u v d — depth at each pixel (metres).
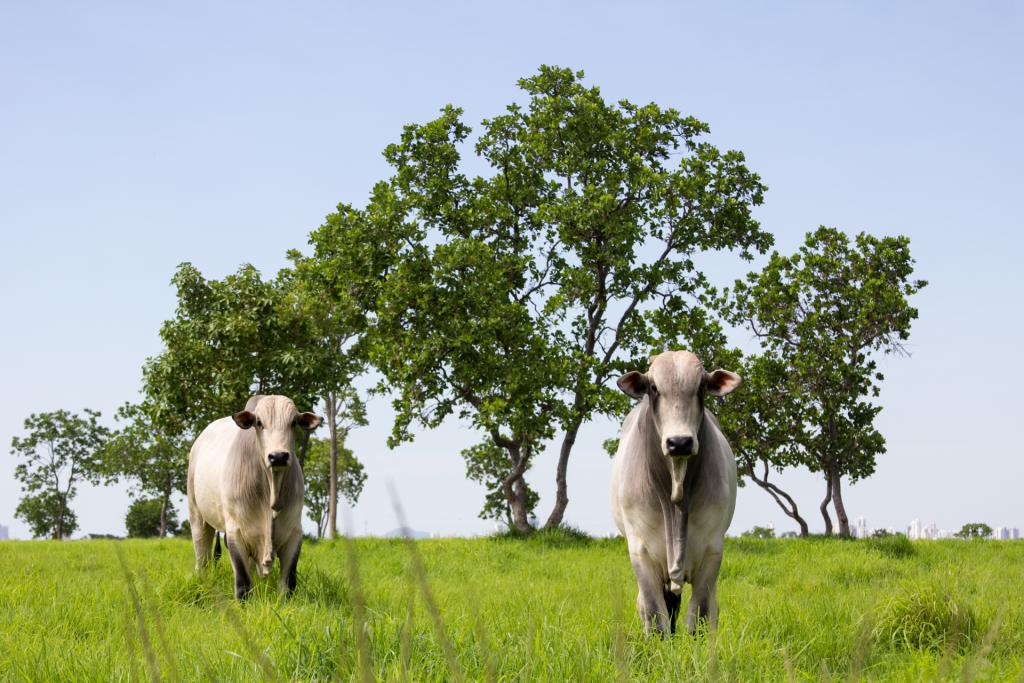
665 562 7.09
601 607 7.78
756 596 9.52
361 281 29.47
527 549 18.97
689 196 28.50
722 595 9.70
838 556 16.50
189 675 4.73
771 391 35.78
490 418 27.50
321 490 55.41
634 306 30.14
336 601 8.60
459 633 5.31
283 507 9.69
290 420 9.77
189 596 8.78
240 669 4.68
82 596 8.32
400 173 30.08
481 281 28.56
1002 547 20.11
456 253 28.20
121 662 5.02
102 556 15.41
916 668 5.38
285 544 9.88
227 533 9.91
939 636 6.39
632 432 7.59
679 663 4.88
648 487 7.00
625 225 27.80
